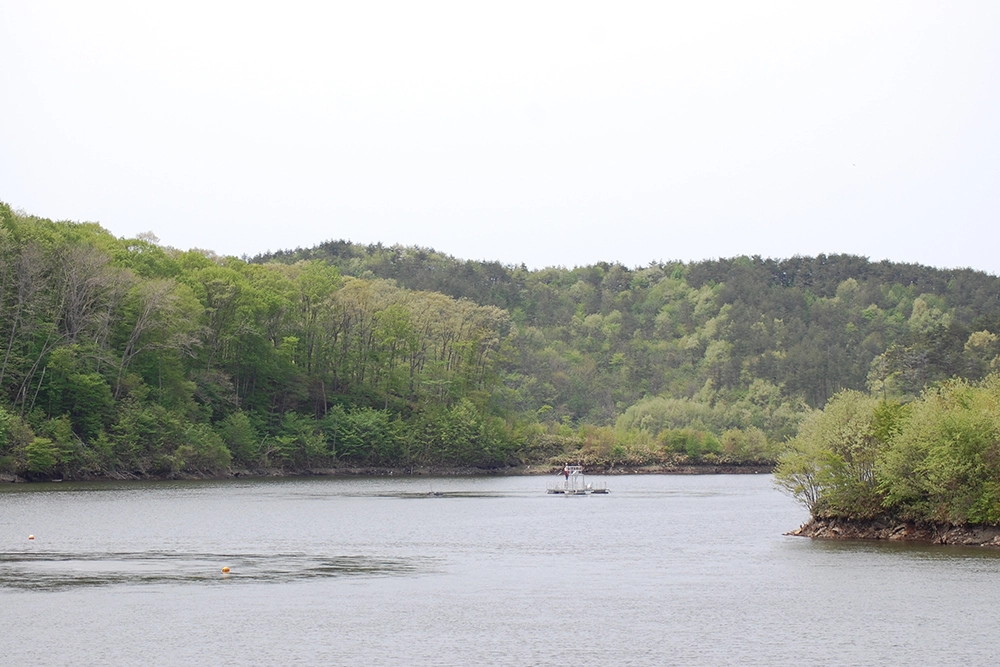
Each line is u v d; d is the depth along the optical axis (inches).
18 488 4879.4
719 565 2593.5
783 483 3395.7
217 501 4446.4
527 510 4448.8
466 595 2137.1
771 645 1704.0
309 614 1921.8
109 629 1777.8
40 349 5698.8
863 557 2672.2
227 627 1803.6
